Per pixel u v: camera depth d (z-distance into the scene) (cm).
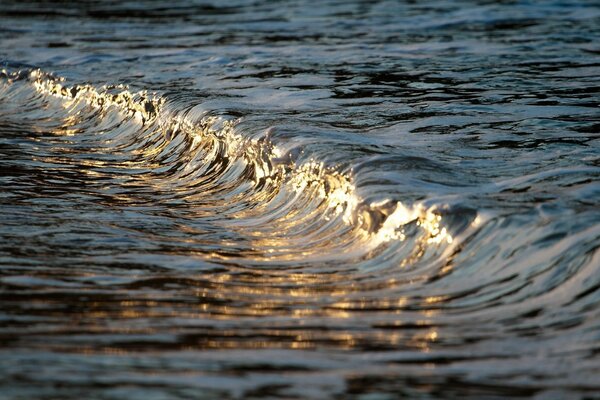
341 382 938
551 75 3078
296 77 3152
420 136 2109
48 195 2009
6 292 1259
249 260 1499
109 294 1268
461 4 5428
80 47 4281
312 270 1430
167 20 5306
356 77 3116
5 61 3928
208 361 988
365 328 1130
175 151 2483
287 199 1867
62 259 1456
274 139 2039
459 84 2931
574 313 1140
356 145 1927
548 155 1889
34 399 866
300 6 5731
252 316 1177
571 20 4625
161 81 3203
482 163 1811
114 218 1797
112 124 2956
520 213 1389
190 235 1683
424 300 1246
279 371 964
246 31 4641
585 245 1259
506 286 1245
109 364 969
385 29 4516
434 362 1006
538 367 992
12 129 2992
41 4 6375
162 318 1157
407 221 1478
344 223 1625
